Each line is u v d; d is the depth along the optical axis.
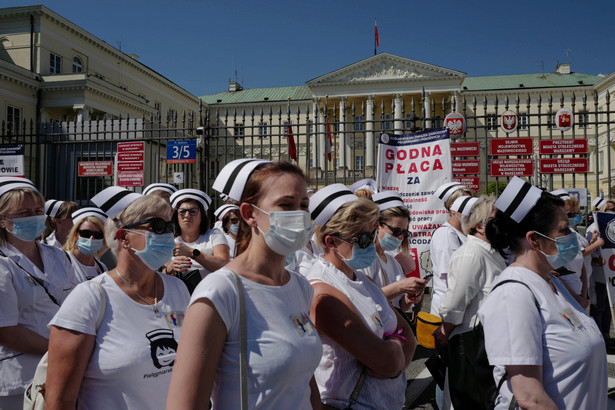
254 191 1.81
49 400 1.94
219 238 4.71
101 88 31.73
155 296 2.28
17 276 2.82
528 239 2.15
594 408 1.99
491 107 42.31
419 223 6.52
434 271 4.22
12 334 2.71
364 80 46.84
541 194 2.18
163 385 2.10
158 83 46.81
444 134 6.48
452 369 2.91
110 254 6.68
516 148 8.48
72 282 3.28
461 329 3.08
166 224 2.24
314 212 2.39
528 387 1.91
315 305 2.07
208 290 1.60
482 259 3.06
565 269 4.68
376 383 2.13
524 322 1.97
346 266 2.33
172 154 9.70
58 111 32.78
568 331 1.99
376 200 3.80
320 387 2.16
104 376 2.00
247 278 1.72
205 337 1.54
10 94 29.39
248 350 1.60
